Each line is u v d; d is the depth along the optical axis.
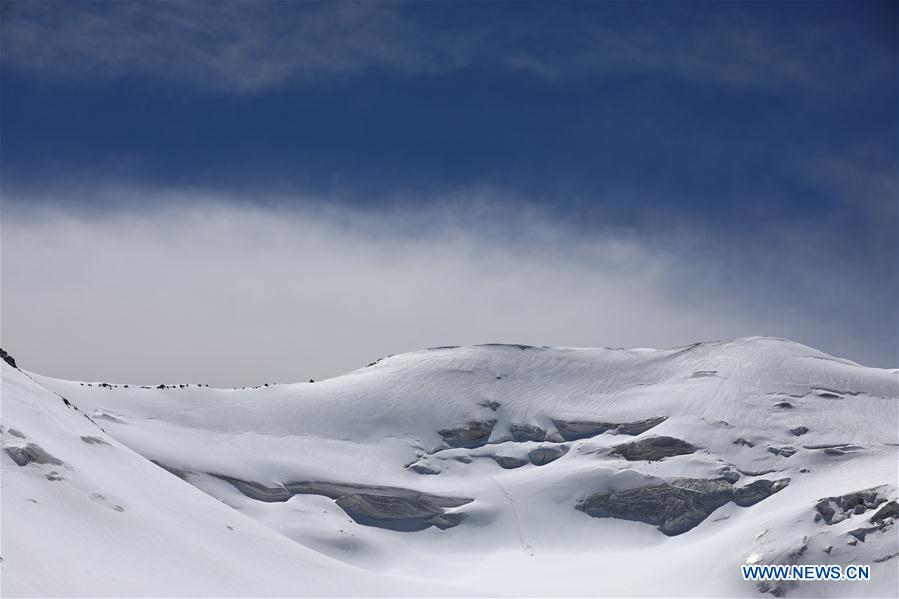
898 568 92.44
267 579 58.84
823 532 98.88
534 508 129.62
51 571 43.88
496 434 155.88
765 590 94.25
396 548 122.25
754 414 144.25
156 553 53.72
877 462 124.06
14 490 50.22
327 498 130.88
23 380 65.38
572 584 102.69
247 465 133.88
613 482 130.50
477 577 109.44
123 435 132.25
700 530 121.25
